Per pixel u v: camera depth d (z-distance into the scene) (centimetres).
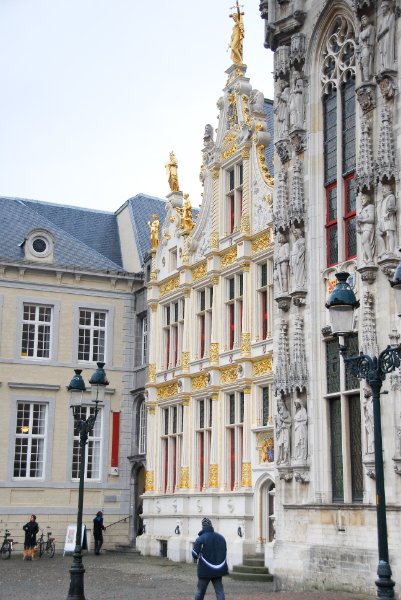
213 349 3516
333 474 2338
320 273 2448
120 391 4509
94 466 4397
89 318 4541
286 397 2500
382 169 2142
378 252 2173
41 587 2569
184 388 3731
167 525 3766
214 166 3700
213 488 3397
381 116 2183
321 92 2558
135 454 4388
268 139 3397
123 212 5059
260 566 2950
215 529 3328
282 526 2473
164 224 4222
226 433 3409
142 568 3234
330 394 2353
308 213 2514
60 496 4259
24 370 4306
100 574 2992
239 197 3538
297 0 2630
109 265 4659
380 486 1368
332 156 2492
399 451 1998
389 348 1430
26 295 4381
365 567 2103
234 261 3466
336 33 2516
